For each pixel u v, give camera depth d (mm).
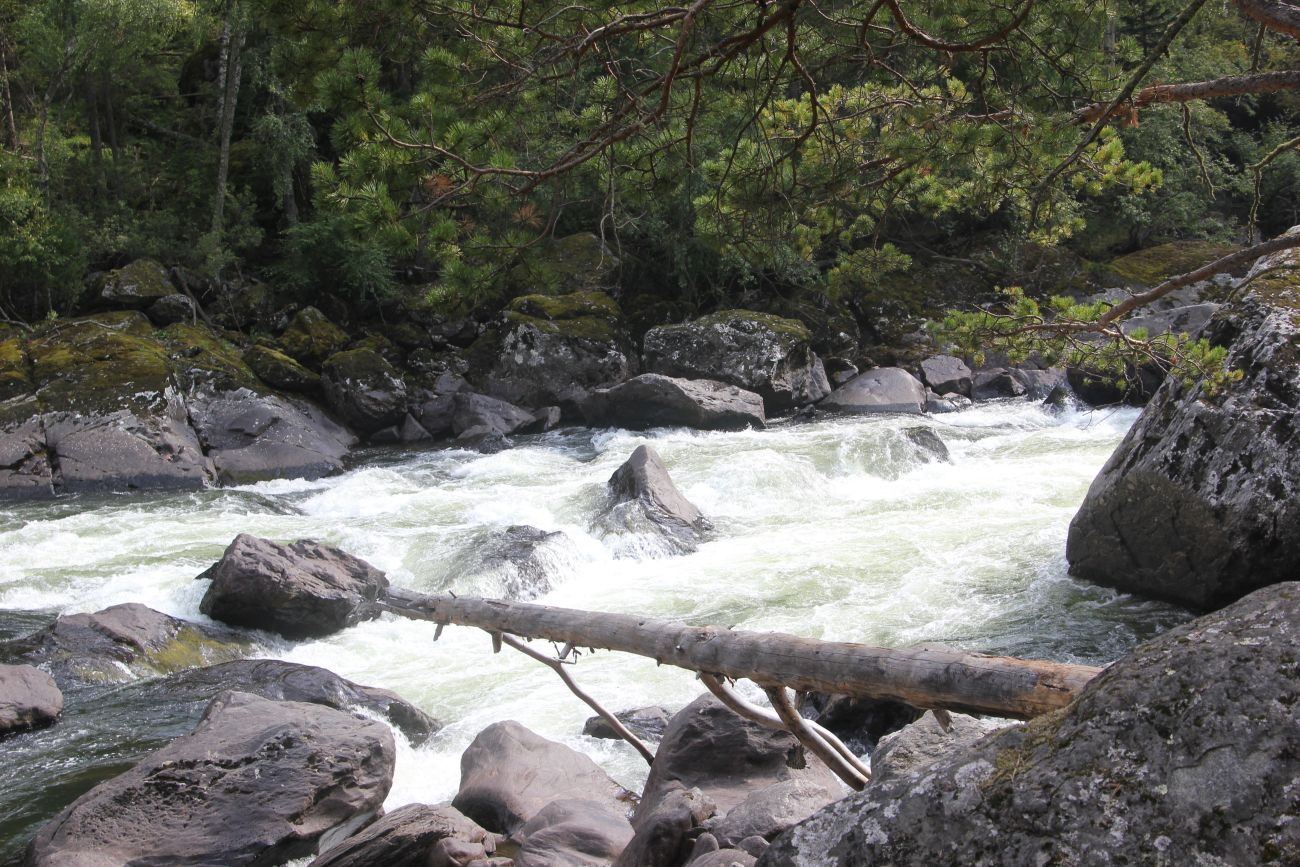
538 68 5785
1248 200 29531
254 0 5766
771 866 2400
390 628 10641
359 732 6699
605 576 12000
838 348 24453
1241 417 9531
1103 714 2199
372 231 5340
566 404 22422
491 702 8672
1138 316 23234
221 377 20109
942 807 2264
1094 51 6117
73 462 17516
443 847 5461
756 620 10250
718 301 25938
